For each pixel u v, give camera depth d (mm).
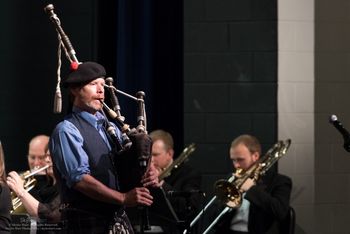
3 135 15656
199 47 14602
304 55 14562
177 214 12953
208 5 14578
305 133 14539
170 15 15148
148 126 15172
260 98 14516
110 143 9414
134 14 15195
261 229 13094
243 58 14539
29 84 15648
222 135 14562
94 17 15320
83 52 15328
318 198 14531
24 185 12125
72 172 9031
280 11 14508
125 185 9281
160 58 15195
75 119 9352
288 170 14484
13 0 15656
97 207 9227
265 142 14492
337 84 14625
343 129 11625
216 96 14578
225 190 12906
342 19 14633
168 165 13812
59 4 15438
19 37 15672
